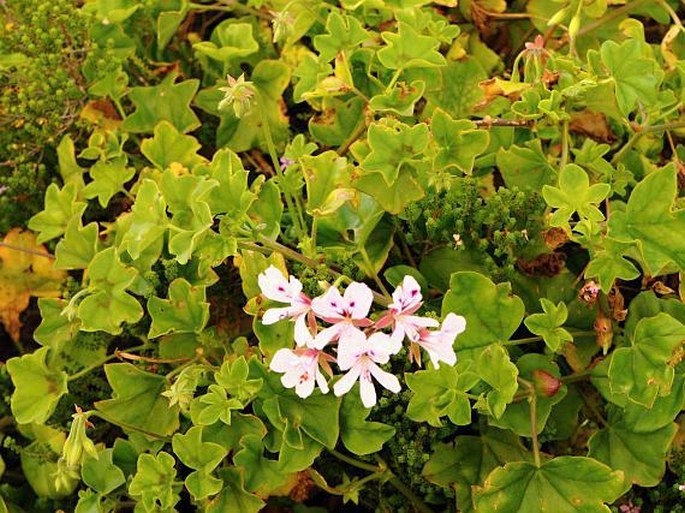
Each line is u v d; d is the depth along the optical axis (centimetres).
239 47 53
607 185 41
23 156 53
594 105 47
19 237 54
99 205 54
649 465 42
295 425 43
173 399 42
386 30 52
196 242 42
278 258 44
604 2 50
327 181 45
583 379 45
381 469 45
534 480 42
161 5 55
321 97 51
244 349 45
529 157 47
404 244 48
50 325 47
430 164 45
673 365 41
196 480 43
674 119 49
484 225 47
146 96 53
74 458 42
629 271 41
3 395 52
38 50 53
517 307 42
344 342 36
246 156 54
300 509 49
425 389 41
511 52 56
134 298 45
